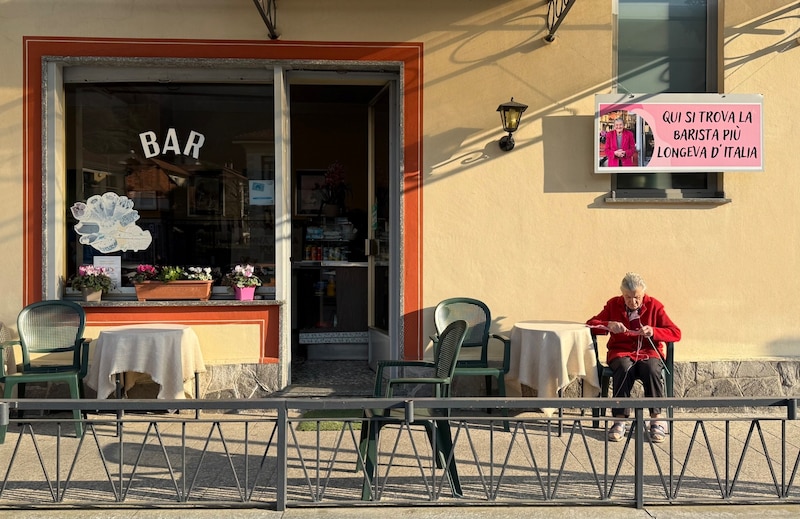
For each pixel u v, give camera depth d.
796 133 6.27
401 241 6.23
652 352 5.45
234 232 6.38
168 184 6.37
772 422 5.77
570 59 6.25
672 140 6.18
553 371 5.37
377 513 3.82
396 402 3.72
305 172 8.60
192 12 6.09
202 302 6.15
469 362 6.00
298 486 4.26
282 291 6.32
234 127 6.36
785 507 3.91
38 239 6.06
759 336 6.30
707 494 4.14
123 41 6.07
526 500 3.94
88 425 5.57
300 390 6.34
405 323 6.23
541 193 6.25
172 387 5.45
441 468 4.57
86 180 6.32
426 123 6.22
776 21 6.25
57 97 6.12
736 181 6.28
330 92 8.06
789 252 6.29
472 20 6.21
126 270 6.33
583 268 6.29
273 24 6.12
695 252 6.30
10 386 5.38
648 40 6.38
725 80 6.25
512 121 6.03
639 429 3.87
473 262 6.25
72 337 5.91
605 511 3.85
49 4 6.04
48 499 3.98
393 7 6.18
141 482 4.32
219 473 4.50
